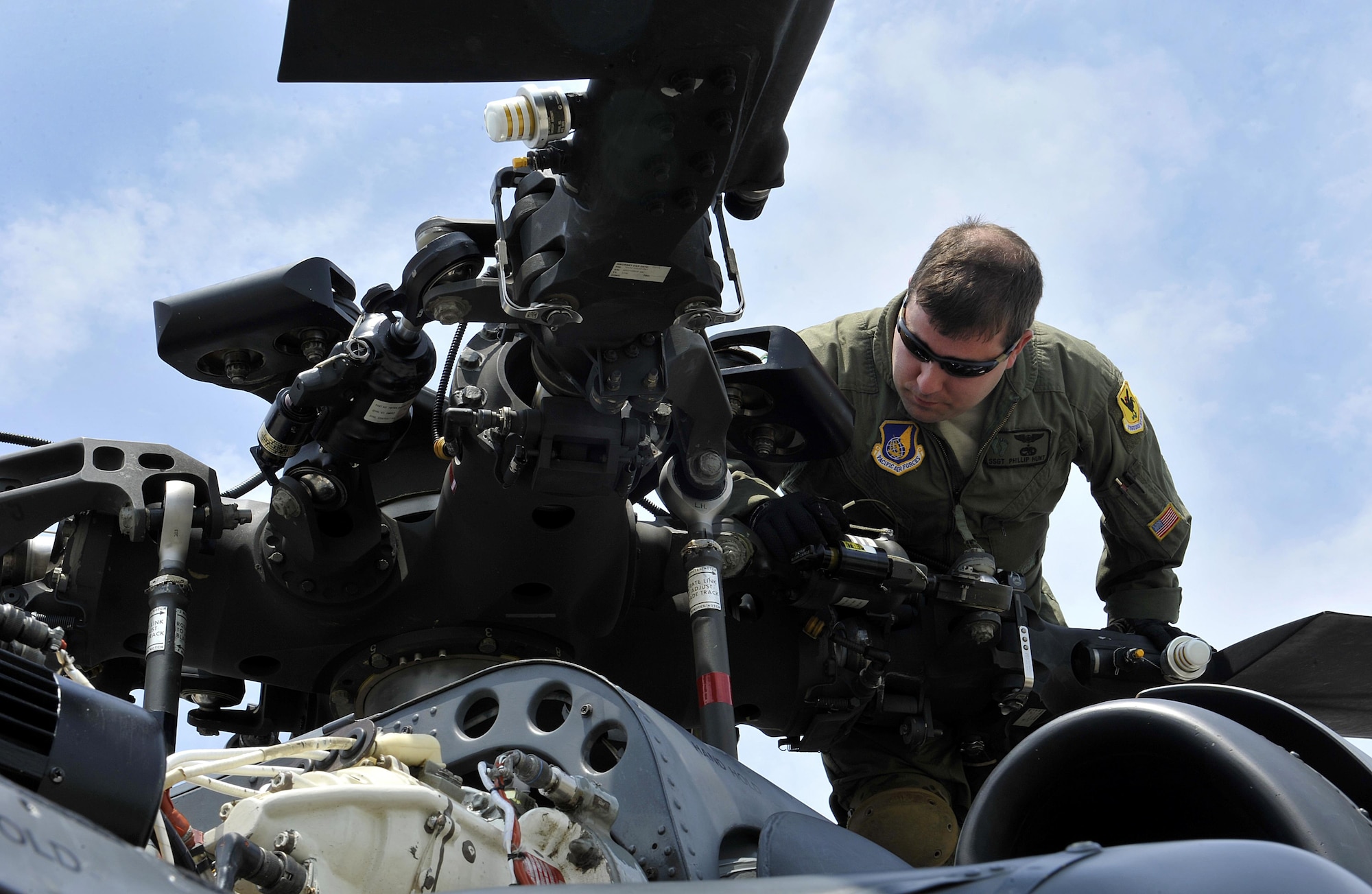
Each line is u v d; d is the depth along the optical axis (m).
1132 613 5.01
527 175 2.82
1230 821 2.09
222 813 1.89
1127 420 4.90
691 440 3.33
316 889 1.73
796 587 3.74
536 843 2.21
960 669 4.00
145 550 3.43
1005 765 2.37
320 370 3.04
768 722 3.99
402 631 3.45
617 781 2.46
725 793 2.58
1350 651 4.00
